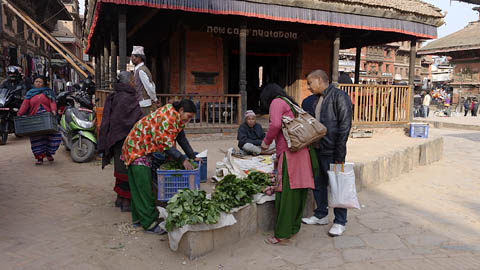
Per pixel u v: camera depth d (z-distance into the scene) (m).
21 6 23.77
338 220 4.08
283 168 3.73
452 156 10.07
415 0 11.73
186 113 3.79
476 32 34.31
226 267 3.27
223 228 3.68
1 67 19.97
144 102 6.14
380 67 63.81
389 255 3.59
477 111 30.17
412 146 8.20
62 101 9.44
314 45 13.42
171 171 3.83
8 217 4.31
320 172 4.20
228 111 11.72
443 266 3.36
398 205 5.36
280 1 9.12
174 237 3.44
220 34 11.78
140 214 3.87
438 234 4.19
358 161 6.29
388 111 11.47
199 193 3.63
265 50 13.50
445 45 34.91
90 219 4.31
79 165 7.18
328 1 9.65
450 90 39.69
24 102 6.89
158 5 7.87
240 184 4.01
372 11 10.30
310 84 4.00
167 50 13.07
